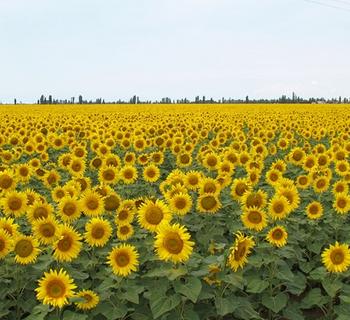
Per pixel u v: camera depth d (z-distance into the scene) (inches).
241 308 297.4
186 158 645.3
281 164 572.7
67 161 626.8
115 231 368.2
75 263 325.4
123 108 2623.0
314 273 321.7
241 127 1368.1
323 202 506.9
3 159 689.0
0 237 286.5
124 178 512.7
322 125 1323.8
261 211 346.0
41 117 1670.8
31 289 304.0
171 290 287.7
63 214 355.6
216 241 389.1
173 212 366.3
